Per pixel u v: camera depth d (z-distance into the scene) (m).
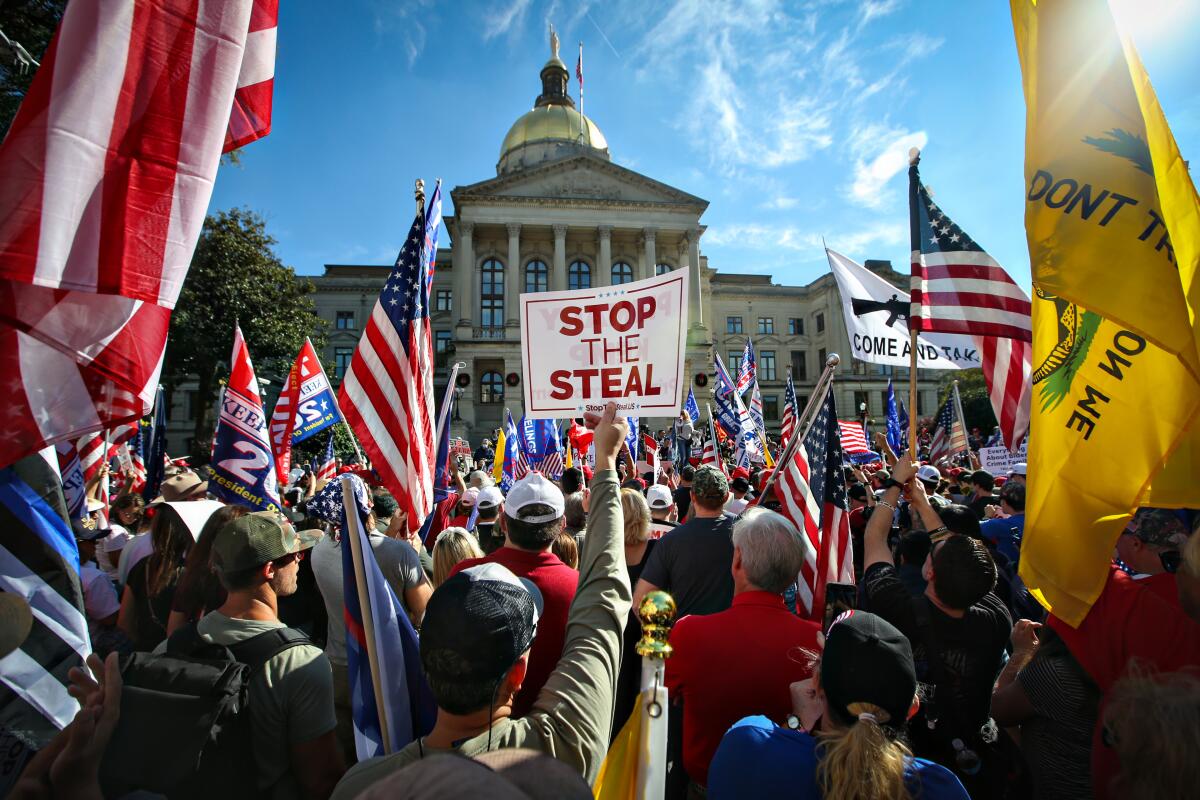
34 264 1.83
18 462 2.12
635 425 11.76
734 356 65.81
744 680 2.50
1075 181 2.54
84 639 2.13
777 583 2.70
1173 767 1.43
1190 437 2.53
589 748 1.76
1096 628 2.44
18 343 1.95
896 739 1.75
